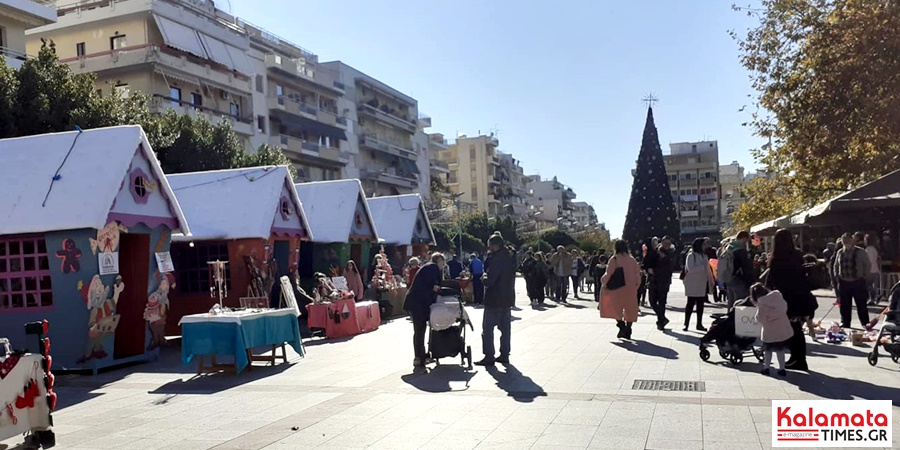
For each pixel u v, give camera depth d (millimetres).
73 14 42281
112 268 11828
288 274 18984
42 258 11680
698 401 7754
